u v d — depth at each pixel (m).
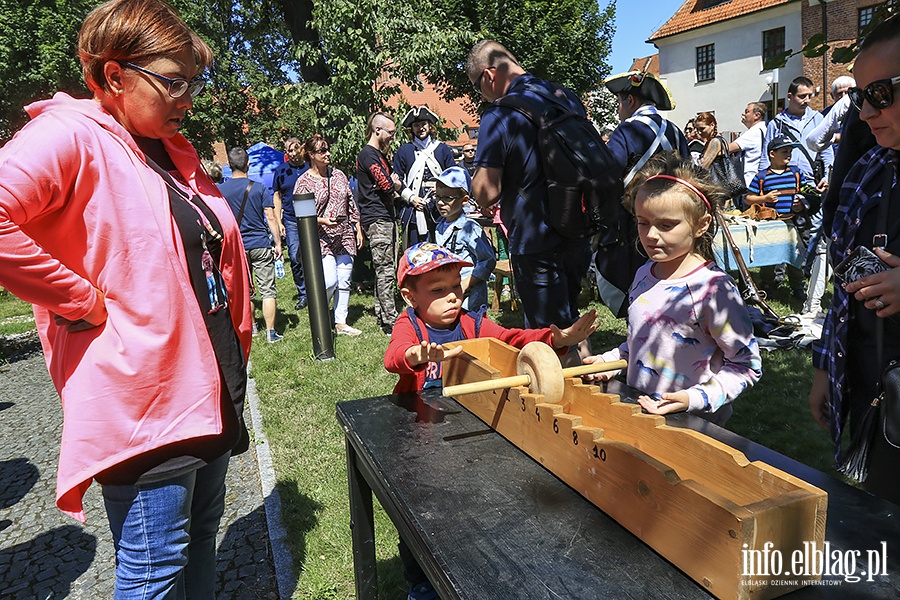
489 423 1.69
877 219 1.61
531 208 3.01
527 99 2.96
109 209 1.42
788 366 4.54
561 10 19.89
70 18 21.06
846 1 20.55
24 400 5.46
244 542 2.87
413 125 6.15
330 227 5.93
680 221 1.86
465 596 0.99
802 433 3.57
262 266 6.00
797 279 6.21
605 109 22.23
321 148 5.82
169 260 1.50
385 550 2.65
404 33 9.66
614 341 5.26
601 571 1.03
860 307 1.67
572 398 1.60
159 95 1.51
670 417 1.61
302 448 3.67
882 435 1.53
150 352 1.46
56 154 1.34
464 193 4.00
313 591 2.42
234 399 1.71
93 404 1.44
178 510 1.58
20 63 21.36
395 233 6.28
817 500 0.92
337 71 9.61
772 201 5.93
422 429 1.71
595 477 1.22
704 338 1.92
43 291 1.33
